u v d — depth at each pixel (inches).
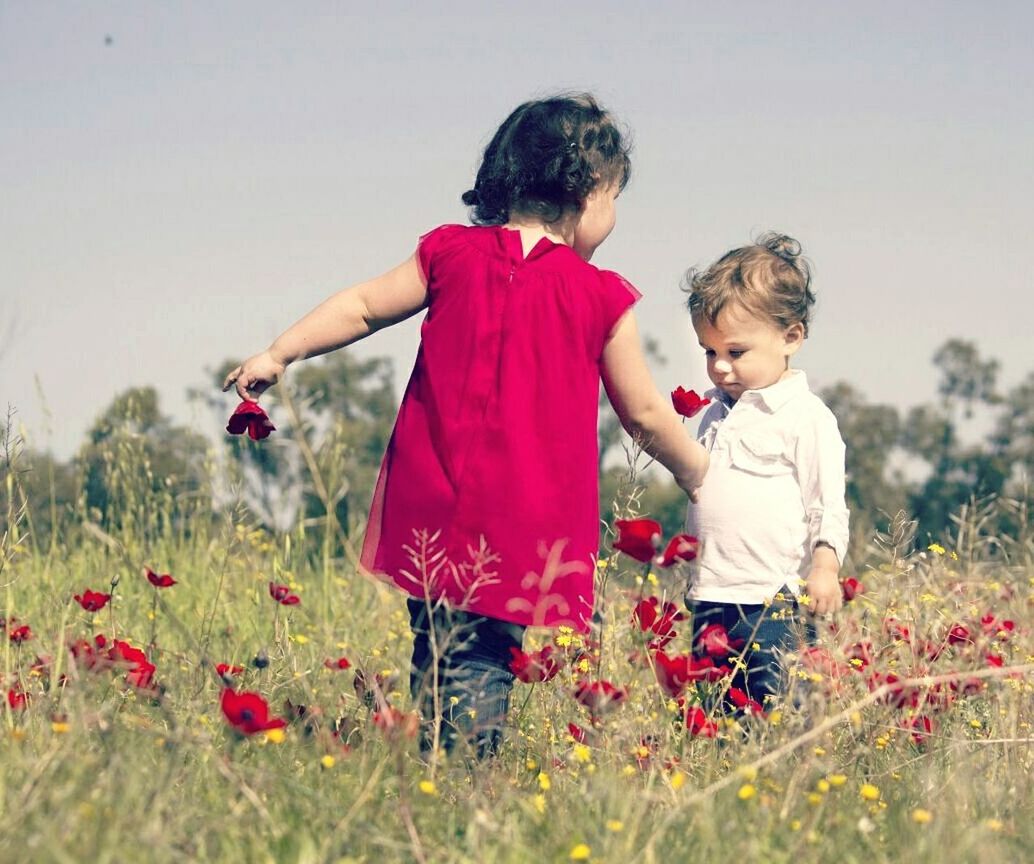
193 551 256.7
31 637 157.0
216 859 97.9
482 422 136.5
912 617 155.9
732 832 105.7
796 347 173.3
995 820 115.2
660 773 122.8
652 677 150.3
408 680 148.4
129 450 252.5
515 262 140.3
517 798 114.3
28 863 89.4
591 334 139.1
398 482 140.3
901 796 125.3
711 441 172.7
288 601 167.9
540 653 141.1
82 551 238.7
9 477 169.0
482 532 135.0
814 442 166.6
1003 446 1402.6
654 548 134.2
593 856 102.1
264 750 126.3
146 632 198.2
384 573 139.9
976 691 153.6
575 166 142.7
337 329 147.3
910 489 1234.0
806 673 140.3
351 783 117.9
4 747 117.5
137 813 95.3
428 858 102.4
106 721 118.9
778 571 163.5
